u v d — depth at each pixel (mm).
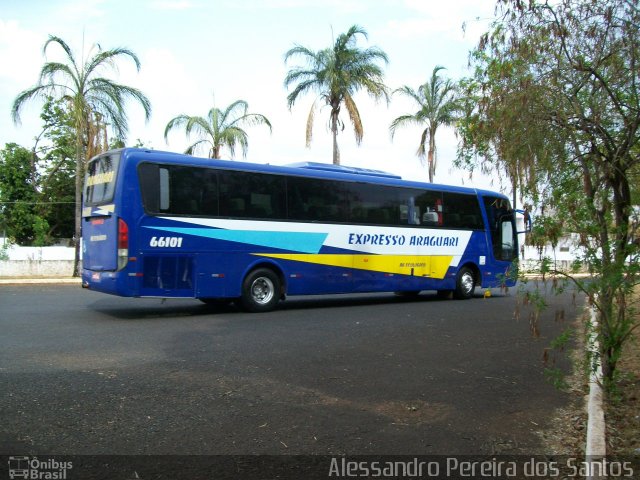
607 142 6211
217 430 5270
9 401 5902
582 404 6398
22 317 11992
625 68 6270
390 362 8180
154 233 11898
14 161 42281
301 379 7098
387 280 15719
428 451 4941
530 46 6613
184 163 12406
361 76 27234
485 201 18375
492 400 6477
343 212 14914
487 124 7312
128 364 7641
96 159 12711
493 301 17203
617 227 5848
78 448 4766
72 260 27438
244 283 13203
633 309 6066
